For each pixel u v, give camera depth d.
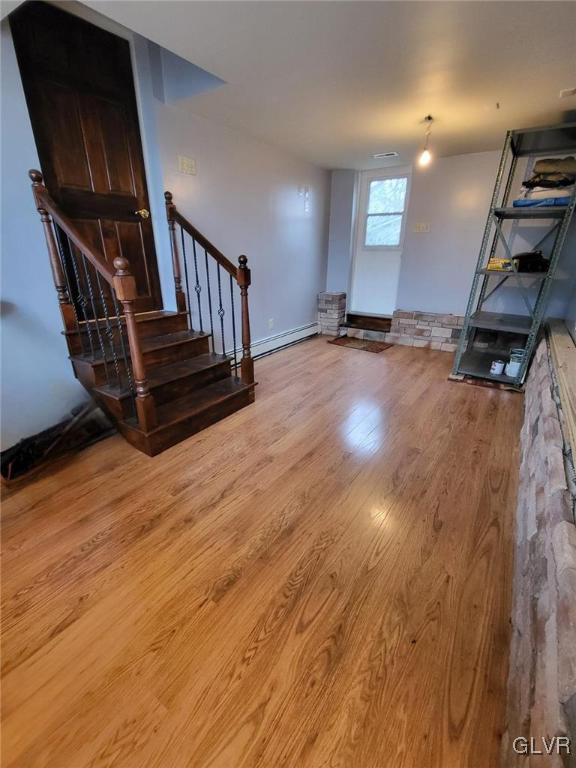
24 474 1.95
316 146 3.60
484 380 3.42
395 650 1.15
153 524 1.66
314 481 1.98
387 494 1.88
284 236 4.21
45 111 2.21
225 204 3.32
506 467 2.11
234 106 2.62
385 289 5.23
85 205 2.51
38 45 2.12
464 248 4.09
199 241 2.70
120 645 1.16
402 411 2.82
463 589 1.36
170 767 0.89
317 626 1.23
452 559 1.49
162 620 1.24
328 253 5.23
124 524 1.66
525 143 3.20
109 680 1.07
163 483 1.95
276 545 1.56
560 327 3.02
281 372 3.73
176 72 2.46
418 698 1.03
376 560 1.49
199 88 2.38
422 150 3.64
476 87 2.20
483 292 3.73
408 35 1.68
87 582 1.38
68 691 1.04
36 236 2.08
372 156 3.94
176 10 1.50
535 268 3.05
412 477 2.02
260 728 0.97
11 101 1.88
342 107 2.56
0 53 1.81
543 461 1.35
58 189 2.36
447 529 1.65
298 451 2.27
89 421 2.36
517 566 1.38
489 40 1.70
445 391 3.21
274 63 1.95
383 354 4.36
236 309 3.76
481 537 1.61
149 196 2.87
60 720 0.98
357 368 3.85
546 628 0.83
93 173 2.51
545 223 3.49
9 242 1.98
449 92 2.28
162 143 2.67
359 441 2.39
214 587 1.36
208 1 1.44
